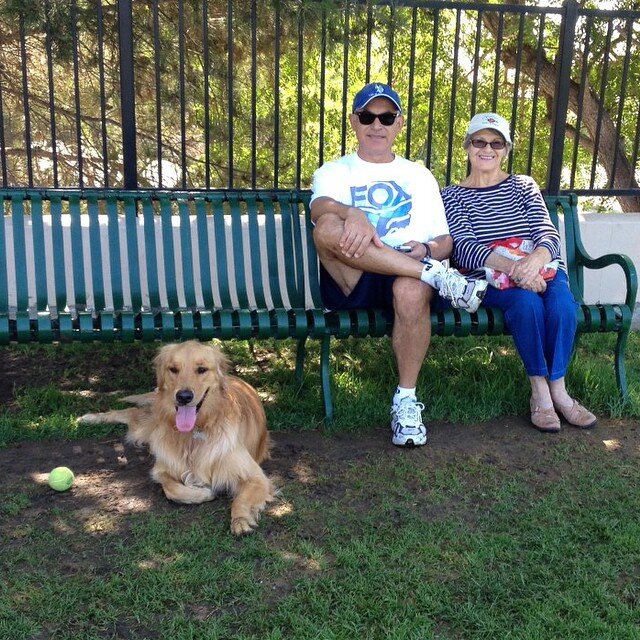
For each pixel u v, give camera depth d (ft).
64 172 27.73
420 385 14.96
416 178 14.14
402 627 8.36
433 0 16.57
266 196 15.07
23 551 9.70
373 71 36.88
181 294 17.62
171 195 14.78
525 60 33.22
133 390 15.01
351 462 12.28
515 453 12.70
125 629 8.37
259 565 9.54
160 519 10.55
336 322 13.43
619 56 31.65
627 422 13.92
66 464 12.09
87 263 17.33
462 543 10.09
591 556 9.84
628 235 18.66
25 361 16.17
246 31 21.70
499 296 13.55
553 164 17.94
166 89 23.88
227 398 11.41
